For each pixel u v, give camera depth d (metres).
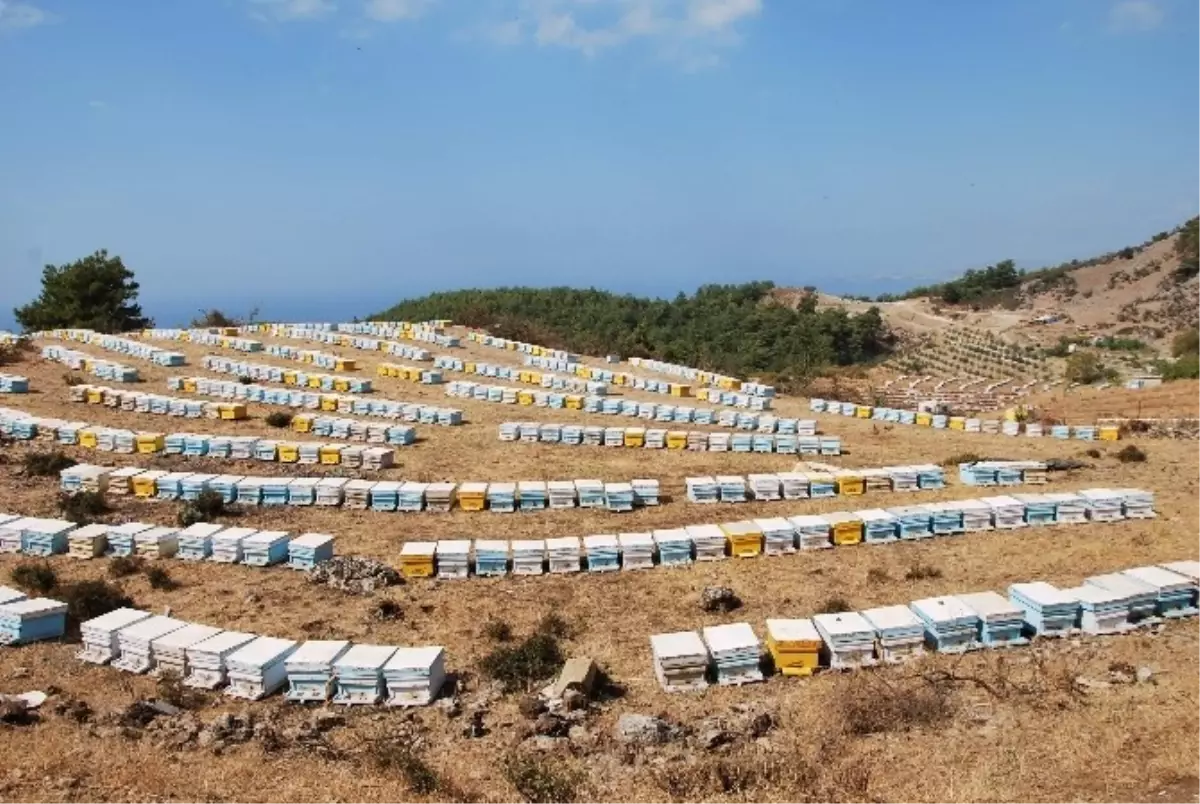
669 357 104.62
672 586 29.38
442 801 16.50
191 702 21.56
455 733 20.19
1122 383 97.19
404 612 27.56
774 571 30.39
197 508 35.97
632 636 25.80
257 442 44.81
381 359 76.00
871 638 22.81
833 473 40.66
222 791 16.75
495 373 70.38
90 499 36.38
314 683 22.08
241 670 22.08
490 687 22.61
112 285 101.94
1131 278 179.75
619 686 22.58
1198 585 25.05
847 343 144.00
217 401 56.91
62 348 68.69
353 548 33.25
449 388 63.22
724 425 55.31
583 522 36.31
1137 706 19.16
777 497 39.25
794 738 18.89
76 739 18.86
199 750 18.86
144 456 44.62
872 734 19.08
